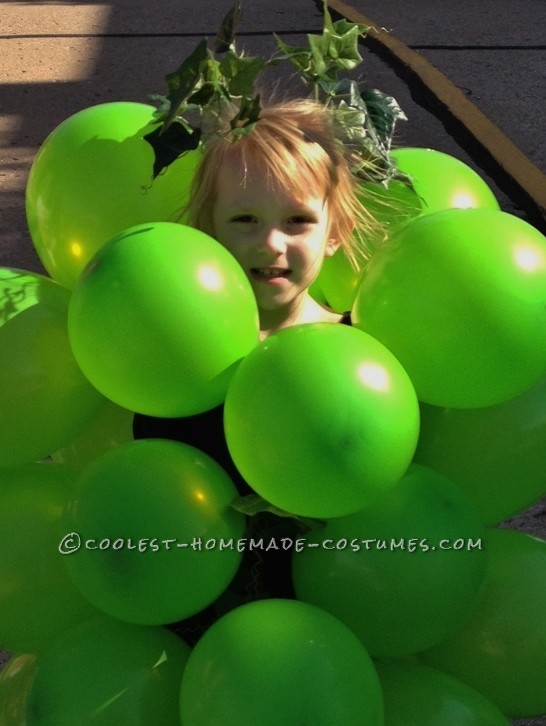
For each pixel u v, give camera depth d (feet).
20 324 5.61
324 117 6.33
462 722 5.41
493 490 5.86
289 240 6.06
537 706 5.96
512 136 17.08
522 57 20.66
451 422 5.78
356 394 4.81
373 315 5.41
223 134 6.00
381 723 5.04
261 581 5.79
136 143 6.52
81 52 21.35
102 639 5.41
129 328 4.99
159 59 20.85
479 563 5.34
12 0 26.02
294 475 4.80
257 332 5.37
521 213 15.05
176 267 5.07
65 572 5.65
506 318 5.15
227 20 6.08
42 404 5.59
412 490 5.32
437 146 16.89
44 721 5.21
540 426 5.76
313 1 24.66
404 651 5.37
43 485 5.90
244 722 4.73
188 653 5.55
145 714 5.21
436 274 5.24
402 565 5.15
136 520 5.07
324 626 4.98
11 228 14.30
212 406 5.37
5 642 5.90
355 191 6.62
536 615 5.79
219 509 5.24
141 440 5.45
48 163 6.61
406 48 21.12
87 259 6.52
